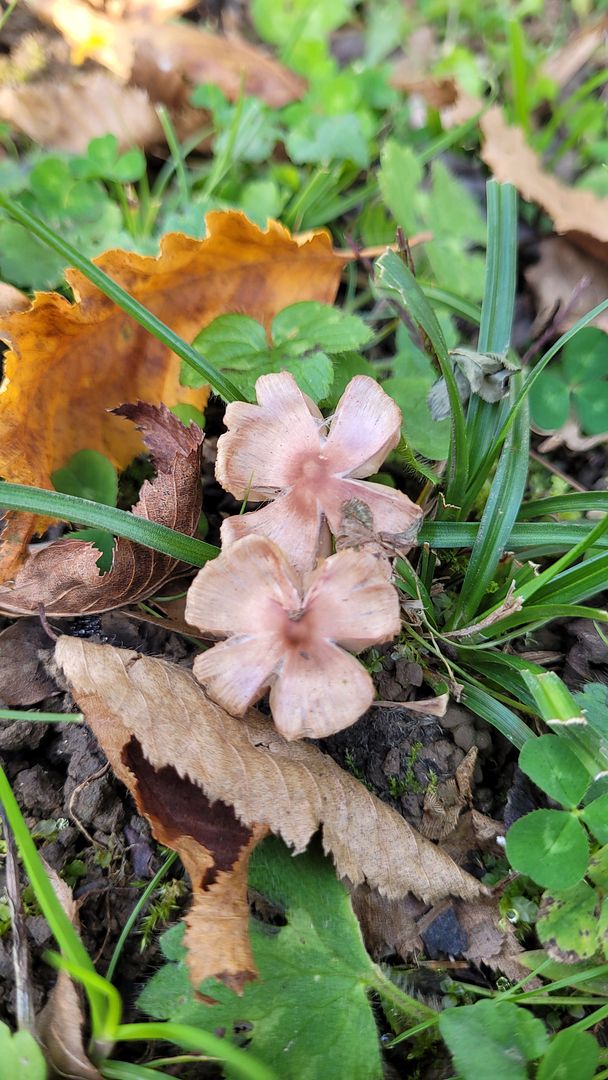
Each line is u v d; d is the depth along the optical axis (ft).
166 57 0.73
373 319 0.63
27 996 0.37
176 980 0.38
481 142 0.73
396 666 0.49
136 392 0.54
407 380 0.54
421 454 0.52
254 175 0.71
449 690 0.47
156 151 0.72
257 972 0.37
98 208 0.62
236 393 0.48
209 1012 0.37
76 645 0.41
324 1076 0.36
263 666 0.38
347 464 0.42
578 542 0.48
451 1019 0.36
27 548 0.48
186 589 0.50
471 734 0.48
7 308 0.54
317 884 0.41
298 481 0.42
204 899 0.38
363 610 0.38
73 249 0.44
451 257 0.63
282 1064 0.36
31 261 0.58
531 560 0.54
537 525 0.49
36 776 0.44
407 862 0.42
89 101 0.70
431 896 0.42
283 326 0.52
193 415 0.55
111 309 0.49
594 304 0.65
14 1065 0.32
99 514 0.43
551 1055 0.35
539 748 0.40
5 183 0.62
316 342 0.51
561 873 0.37
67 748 0.45
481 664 0.49
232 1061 0.31
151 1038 0.34
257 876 0.40
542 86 0.75
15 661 0.47
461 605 0.49
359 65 0.82
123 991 0.40
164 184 0.68
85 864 0.42
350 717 0.37
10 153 0.69
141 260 0.49
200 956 0.36
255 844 0.39
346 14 0.79
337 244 0.70
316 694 0.37
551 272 0.67
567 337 0.49
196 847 0.39
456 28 0.84
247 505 0.55
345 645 0.40
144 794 0.39
